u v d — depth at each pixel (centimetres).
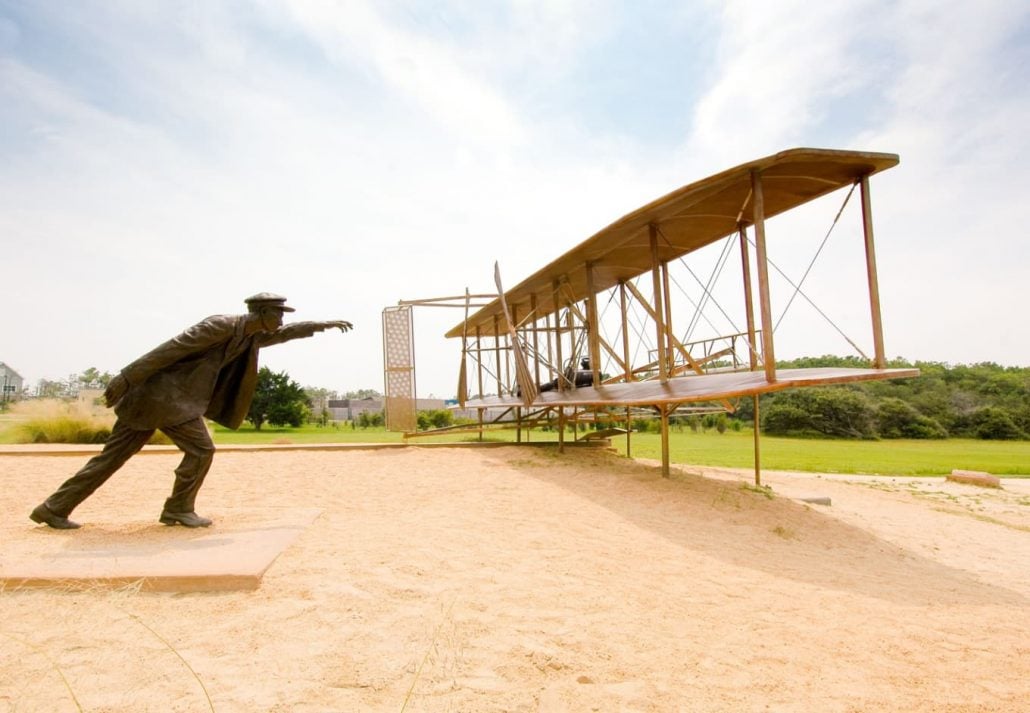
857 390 5934
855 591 521
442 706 280
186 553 479
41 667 299
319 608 393
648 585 491
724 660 352
